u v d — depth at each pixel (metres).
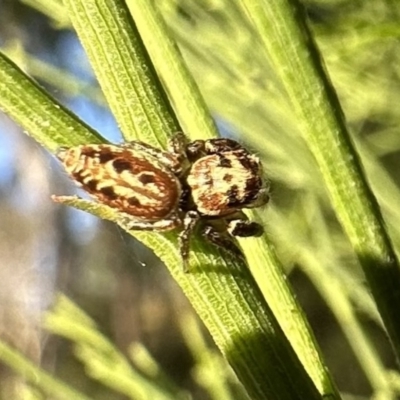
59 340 0.08
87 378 0.08
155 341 0.09
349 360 0.07
